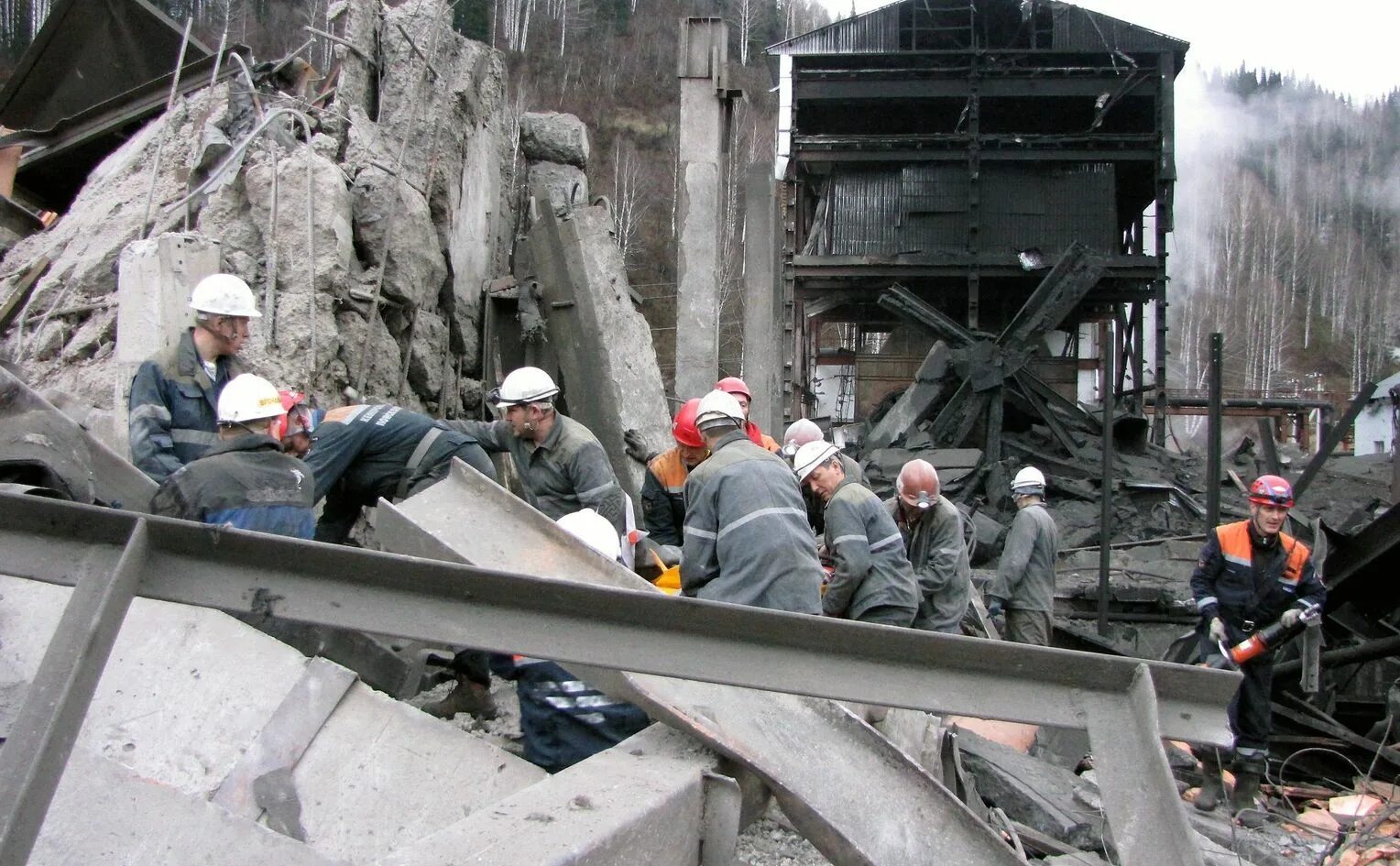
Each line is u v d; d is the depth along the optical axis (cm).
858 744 311
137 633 349
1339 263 8712
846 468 688
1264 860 572
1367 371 7244
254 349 693
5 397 415
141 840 243
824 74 2762
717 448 467
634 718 364
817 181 3006
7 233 1062
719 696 315
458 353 1023
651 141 5547
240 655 350
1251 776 674
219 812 252
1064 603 1405
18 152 1104
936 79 2734
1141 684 237
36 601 340
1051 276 2322
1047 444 2436
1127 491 2169
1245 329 7431
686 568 445
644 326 1169
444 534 362
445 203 991
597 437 983
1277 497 664
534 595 233
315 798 324
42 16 4703
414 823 320
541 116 1328
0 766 185
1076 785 603
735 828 280
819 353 3375
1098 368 3256
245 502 405
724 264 4184
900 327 3073
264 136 805
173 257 602
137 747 323
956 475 2188
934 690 240
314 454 536
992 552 1727
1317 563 873
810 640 238
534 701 368
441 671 557
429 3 1042
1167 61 2673
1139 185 2936
